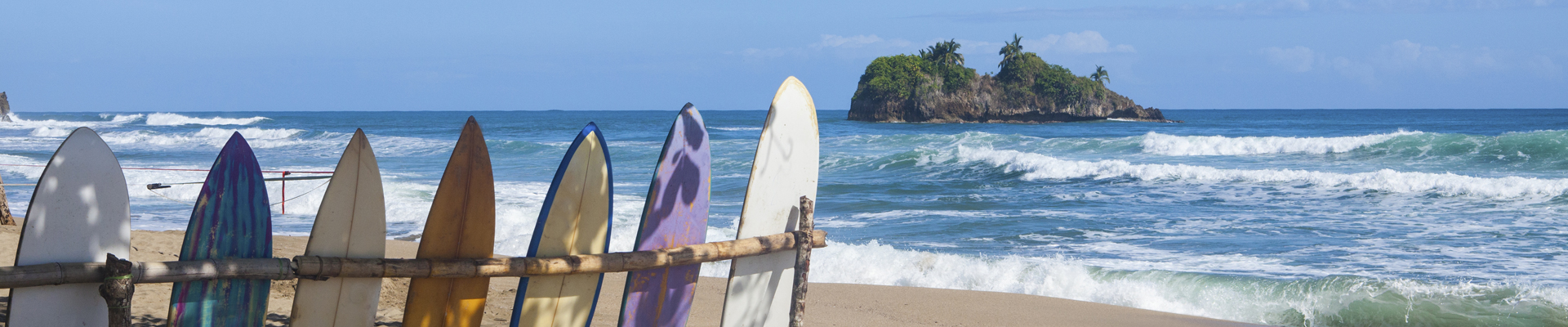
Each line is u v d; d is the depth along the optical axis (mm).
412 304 2773
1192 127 73000
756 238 3207
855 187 17016
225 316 2582
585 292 3066
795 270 3291
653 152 27688
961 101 92562
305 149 31109
